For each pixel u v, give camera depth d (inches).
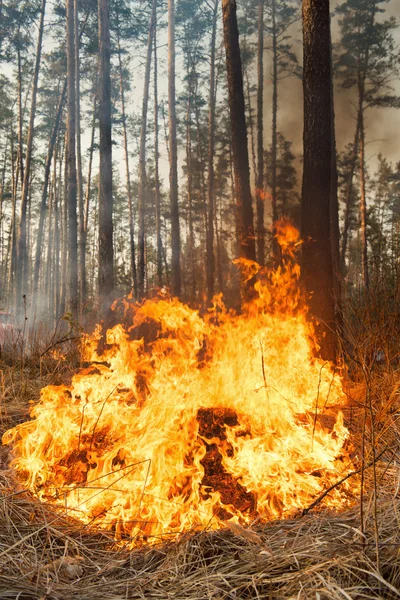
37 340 244.4
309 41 219.6
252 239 333.1
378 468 110.4
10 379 196.1
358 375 171.8
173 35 711.1
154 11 857.5
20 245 765.3
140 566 79.9
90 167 1148.5
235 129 339.3
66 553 82.0
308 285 212.2
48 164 918.4
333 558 69.8
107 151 335.0
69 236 538.6
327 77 218.8
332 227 507.5
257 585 68.4
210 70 976.9
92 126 1126.4
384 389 145.9
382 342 162.2
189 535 83.8
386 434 123.8
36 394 180.4
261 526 89.0
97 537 91.7
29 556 81.0
